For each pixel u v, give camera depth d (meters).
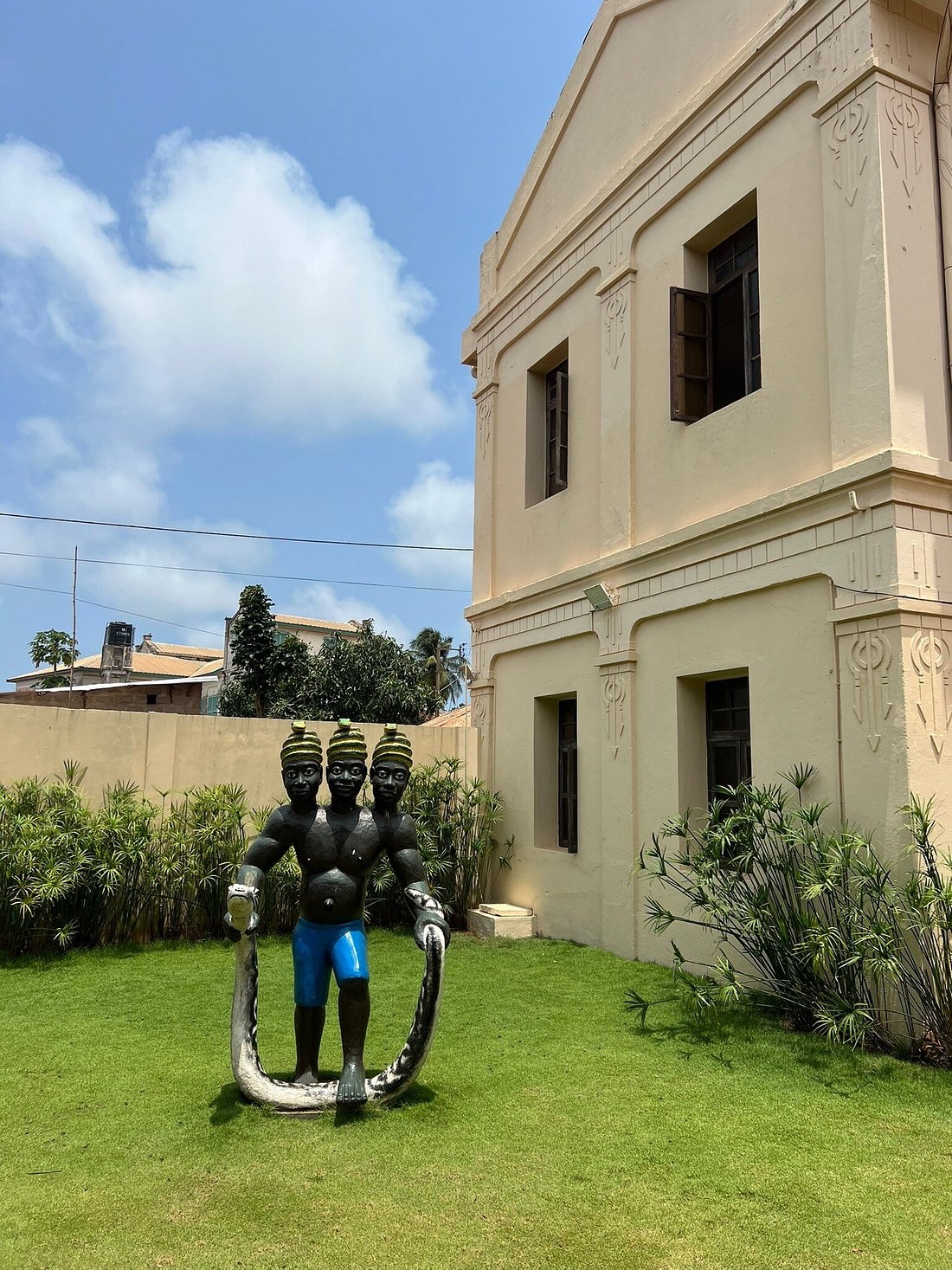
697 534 6.87
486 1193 3.25
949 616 5.34
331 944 4.18
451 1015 5.68
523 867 9.28
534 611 9.39
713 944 6.52
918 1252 2.89
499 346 10.72
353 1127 3.81
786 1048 4.93
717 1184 3.33
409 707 24.78
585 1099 4.18
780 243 6.43
